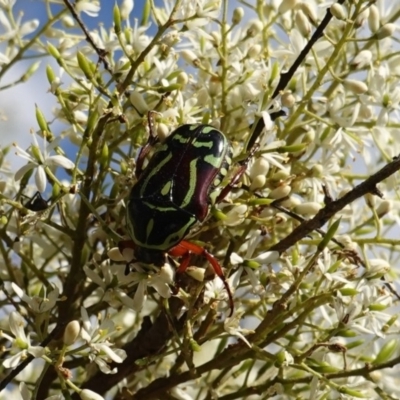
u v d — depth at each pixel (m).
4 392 0.17
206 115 0.16
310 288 0.16
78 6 0.17
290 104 0.16
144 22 0.17
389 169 0.15
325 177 0.17
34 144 0.16
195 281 0.16
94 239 0.17
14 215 0.17
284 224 0.17
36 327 0.15
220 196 0.16
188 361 0.15
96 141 0.16
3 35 0.17
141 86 0.16
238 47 0.17
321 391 0.16
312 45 0.16
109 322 0.15
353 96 0.18
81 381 0.18
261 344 0.16
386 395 0.16
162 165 0.16
